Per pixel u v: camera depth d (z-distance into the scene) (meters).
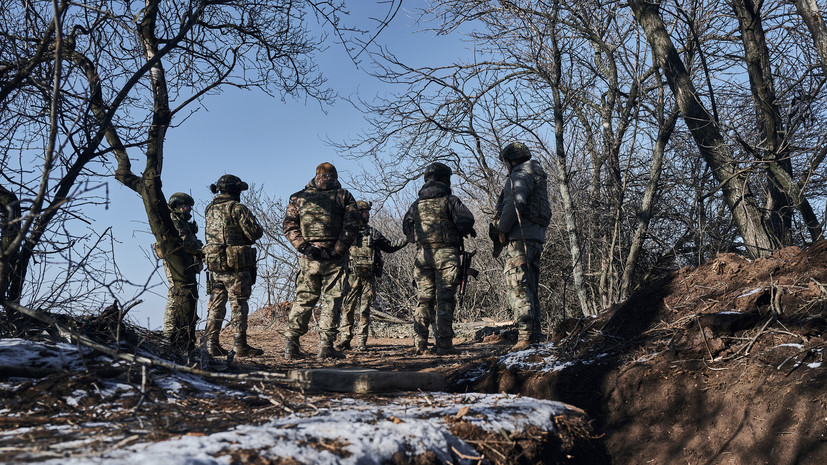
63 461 1.49
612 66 9.21
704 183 7.73
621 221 8.42
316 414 2.31
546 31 8.42
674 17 7.50
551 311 10.12
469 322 11.42
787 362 3.39
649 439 3.54
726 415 3.38
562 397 4.11
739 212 6.39
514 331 9.04
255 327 11.82
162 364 2.48
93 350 3.07
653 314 4.59
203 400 2.63
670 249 8.77
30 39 3.82
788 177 6.06
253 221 6.53
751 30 6.85
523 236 5.19
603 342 4.50
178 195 6.79
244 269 6.59
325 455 1.75
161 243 4.75
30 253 3.49
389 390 3.33
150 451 1.60
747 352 3.63
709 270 4.78
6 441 1.82
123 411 2.32
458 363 5.68
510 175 5.78
